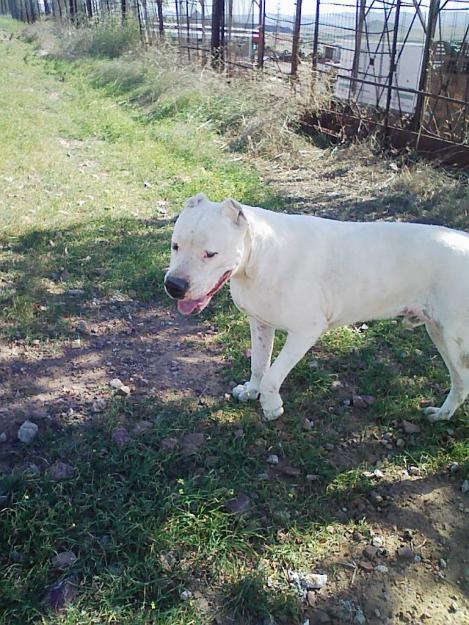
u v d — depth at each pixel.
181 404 1.72
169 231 2.88
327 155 4.20
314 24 5.05
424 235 1.48
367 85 4.74
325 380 1.84
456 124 3.89
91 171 3.73
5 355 1.90
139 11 7.98
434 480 1.53
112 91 6.00
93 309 2.20
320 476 1.50
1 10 20.42
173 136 4.43
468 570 1.30
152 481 1.44
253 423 1.65
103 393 1.76
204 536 1.32
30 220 2.90
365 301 1.51
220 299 2.28
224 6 5.89
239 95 5.00
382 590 1.25
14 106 5.32
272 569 1.28
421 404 1.78
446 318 1.46
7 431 1.58
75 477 1.44
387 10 4.39
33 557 1.25
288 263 1.42
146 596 1.20
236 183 3.59
